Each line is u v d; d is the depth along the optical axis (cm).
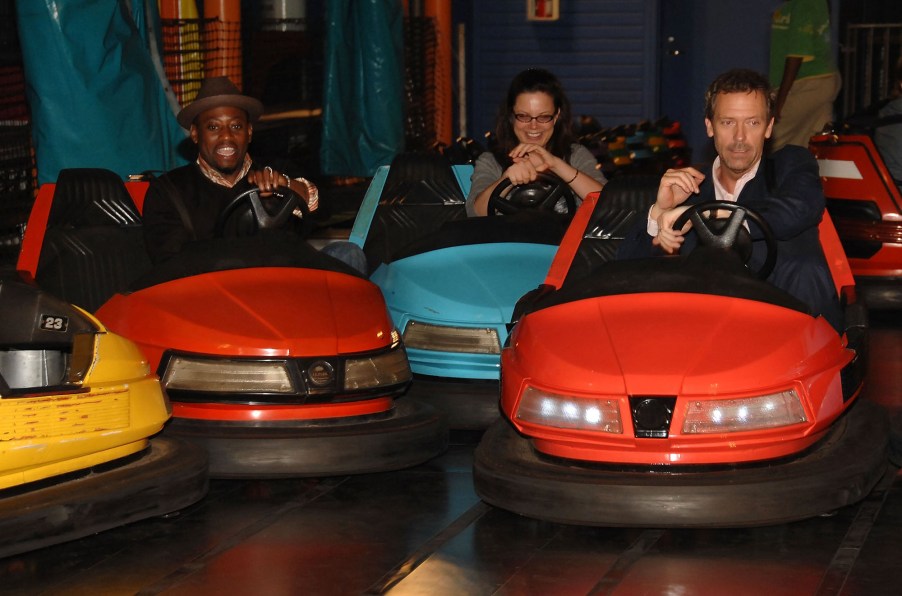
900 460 487
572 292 473
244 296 504
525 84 636
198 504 475
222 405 482
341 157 1167
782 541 425
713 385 414
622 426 415
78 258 585
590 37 1623
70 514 409
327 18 1153
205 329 488
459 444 554
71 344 436
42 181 758
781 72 1196
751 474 412
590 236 557
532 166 608
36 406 407
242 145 602
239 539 437
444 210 686
